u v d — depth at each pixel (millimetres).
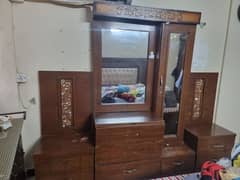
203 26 2395
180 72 2178
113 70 2080
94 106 2088
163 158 2082
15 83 1904
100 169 1927
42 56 2000
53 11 1944
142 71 2162
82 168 1887
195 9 2330
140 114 2135
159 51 2045
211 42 2473
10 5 1807
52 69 2047
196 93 2510
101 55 1996
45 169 1800
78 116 2182
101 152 1893
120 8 1817
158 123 1973
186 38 2082
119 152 1936
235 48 2559
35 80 2029
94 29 1913
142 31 2049
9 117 1748
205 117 2607
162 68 2078
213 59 2529
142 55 2123
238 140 2879
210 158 2260
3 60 1822
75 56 2078
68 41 2035
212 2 2369
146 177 2068
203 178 1361
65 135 2139
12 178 1222
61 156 1806
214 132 2312
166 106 2240
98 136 1854
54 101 2094
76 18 2006
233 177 1307
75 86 2111
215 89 2582
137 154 1987
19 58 1947
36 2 1889
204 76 2492
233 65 2605
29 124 2102
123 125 1892
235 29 2500
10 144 1308
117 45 2035
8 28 1809
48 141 2002
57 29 1988
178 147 2285
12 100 1910
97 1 1842
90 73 2127
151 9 1891
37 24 1931
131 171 2012
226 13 2447
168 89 2221
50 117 2115
